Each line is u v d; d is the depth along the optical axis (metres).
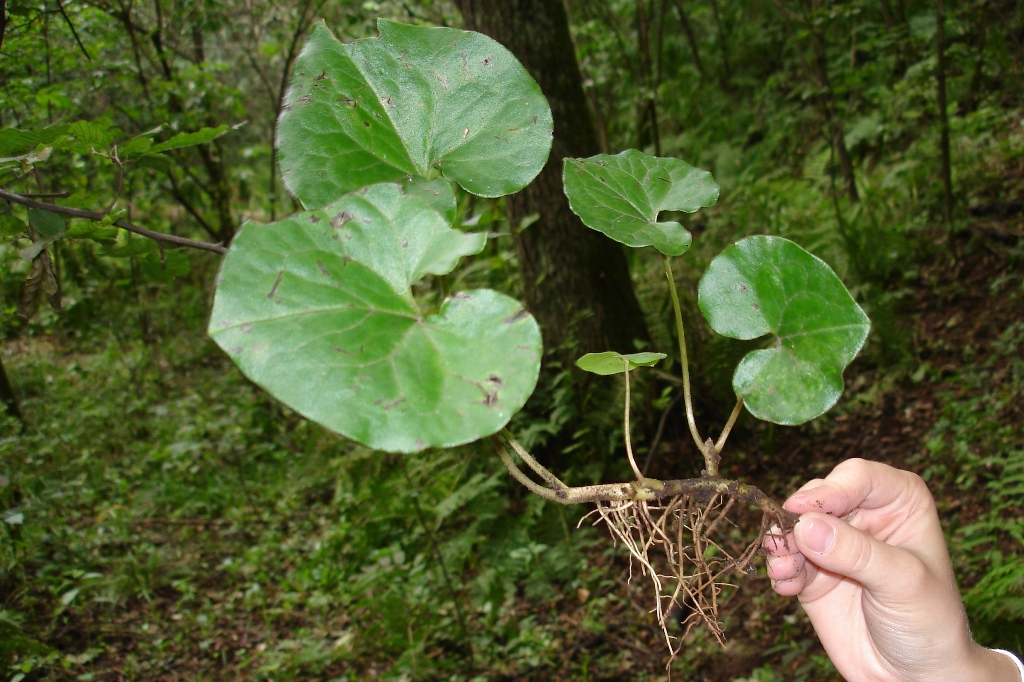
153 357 5.96
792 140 6.62
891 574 0.92
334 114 0.80
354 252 0.65
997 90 5.65
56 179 2.85
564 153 3.72
